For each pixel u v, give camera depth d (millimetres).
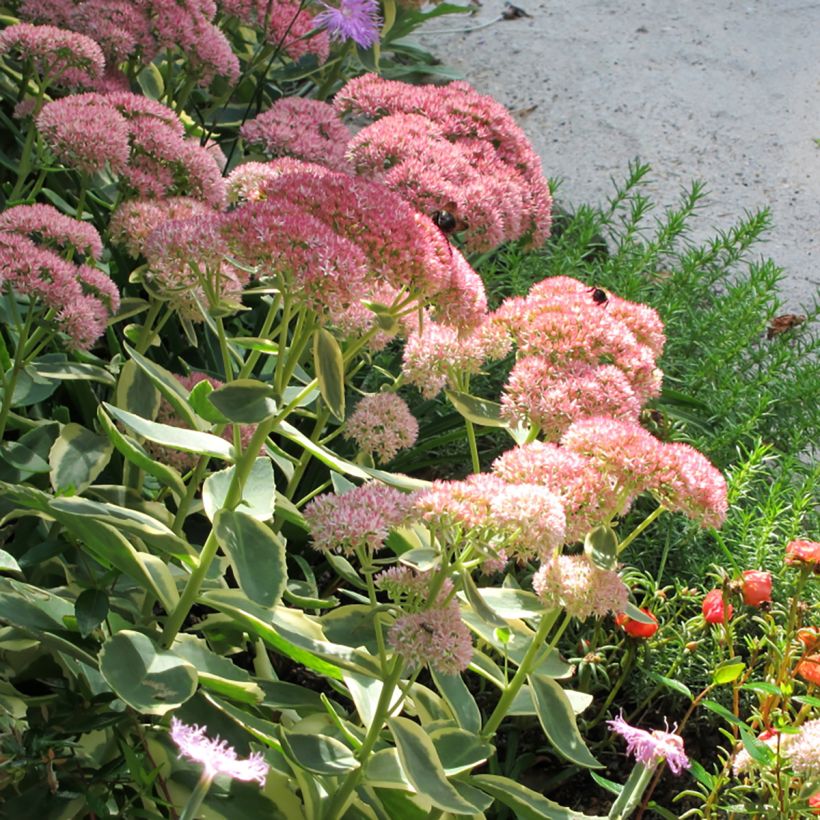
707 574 3289
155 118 3266
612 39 7309
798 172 6227
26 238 2744
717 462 3941
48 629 2311
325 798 2336
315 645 2184
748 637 2965
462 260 2422
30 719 2340
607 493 2205
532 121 6543
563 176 6090
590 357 2592
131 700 2049
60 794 2213
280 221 2090
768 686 2561
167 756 2312
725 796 2951
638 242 5402
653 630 2924
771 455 3988
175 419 2887
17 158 4156
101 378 2727
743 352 4676
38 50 3527
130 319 3686
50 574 2766
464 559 2168
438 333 2650
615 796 3076
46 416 3438
